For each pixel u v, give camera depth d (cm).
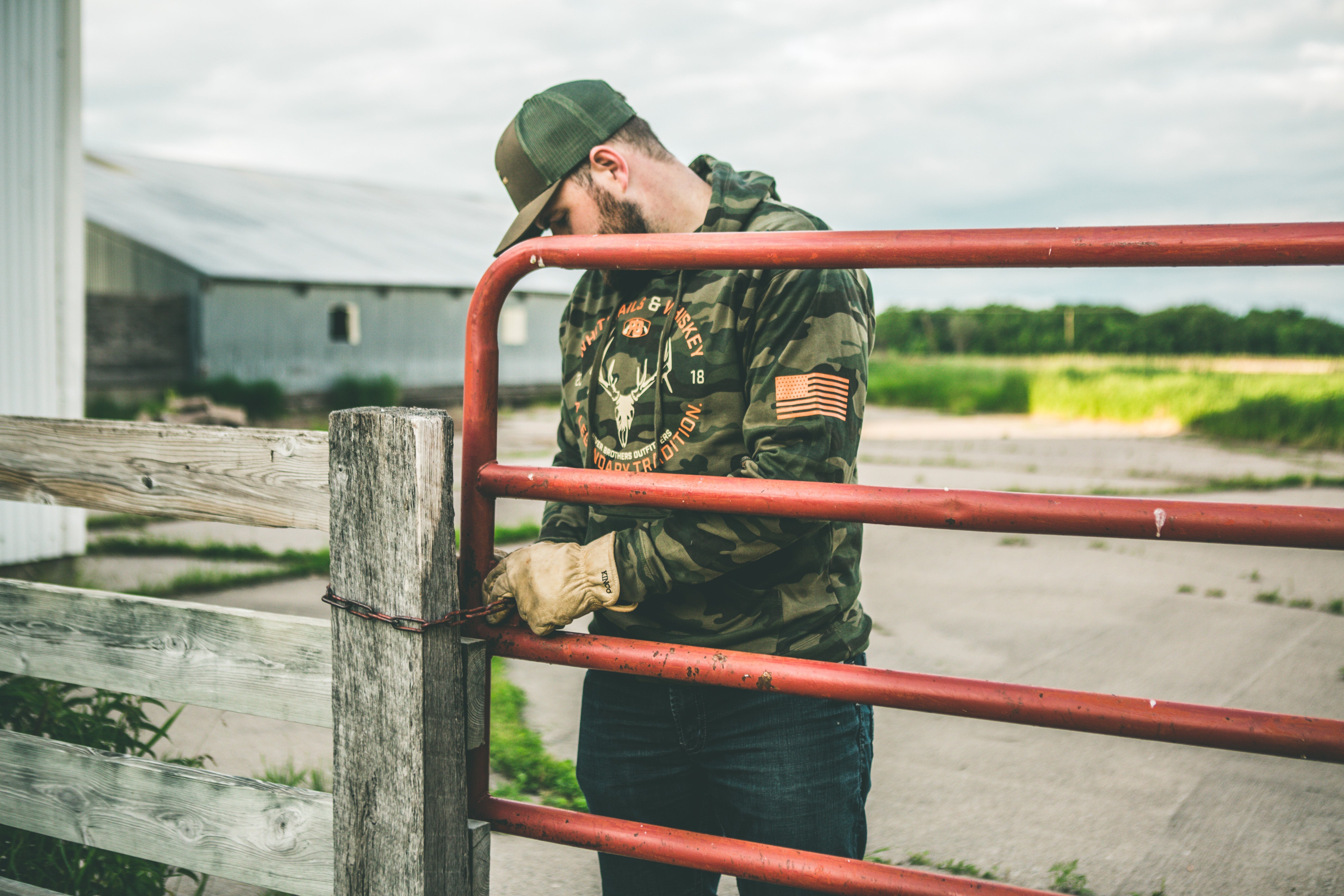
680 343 146
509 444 1434
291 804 153
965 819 295
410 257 2648
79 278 663
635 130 153
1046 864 266
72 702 234
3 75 611
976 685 122
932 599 573
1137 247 111
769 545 131
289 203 2884
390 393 2280
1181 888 254
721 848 134
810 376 134
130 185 2500
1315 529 107
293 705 154
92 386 1905
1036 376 2005
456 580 138
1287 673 433
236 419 1802
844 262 122
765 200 154
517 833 146
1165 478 1031
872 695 125
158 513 167
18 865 214
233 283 2055
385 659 136
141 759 170
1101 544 758
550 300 2714
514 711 372
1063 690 120
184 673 164
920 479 1025
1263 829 288
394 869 138
